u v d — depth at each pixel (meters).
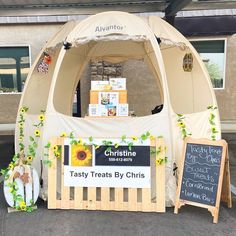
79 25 4.60
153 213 4.01
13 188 4.12
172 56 5.85
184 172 4.01
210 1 7.47
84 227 3.64
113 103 4.46
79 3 7.67
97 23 4.58
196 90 5.43
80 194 4.12
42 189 4.41
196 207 4.18
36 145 4.64
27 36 11.77
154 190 4.10
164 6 7.75
